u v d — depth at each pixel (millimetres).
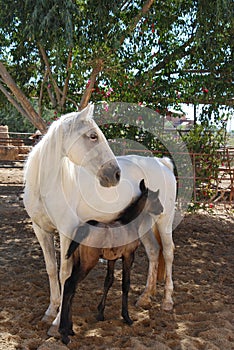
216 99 8312
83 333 3613
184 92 8305
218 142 8562
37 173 3568
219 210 9633
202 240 7227
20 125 23047
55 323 3574
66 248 3436
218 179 8734
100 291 4637
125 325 3791
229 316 4059
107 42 7879
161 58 8508
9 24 7676
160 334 3629
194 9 8227
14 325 3711
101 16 7484
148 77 8031
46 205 3455
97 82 8273
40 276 5082
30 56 9133
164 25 8477
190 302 4387
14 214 8734
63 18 6758
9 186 12188
